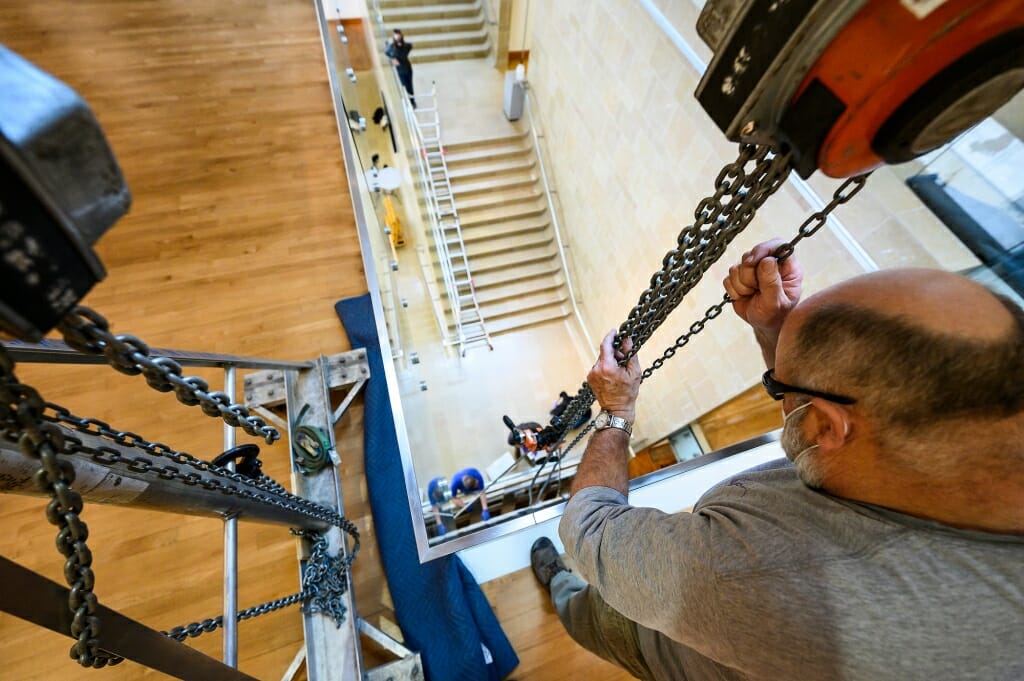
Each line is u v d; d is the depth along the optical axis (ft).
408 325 12.87
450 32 20.88
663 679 3.55
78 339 1.67
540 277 20.71
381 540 7.55
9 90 0.91
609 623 4.22
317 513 5.16
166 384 2.16
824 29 1.18
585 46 14.15
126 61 12.86
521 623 7.00
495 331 19.70
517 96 19.43
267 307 9.70
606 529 2.66
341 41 13.62
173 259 10.00
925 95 1.20
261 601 6.76
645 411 16.14
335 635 5.88
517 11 18.06
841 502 1.88
